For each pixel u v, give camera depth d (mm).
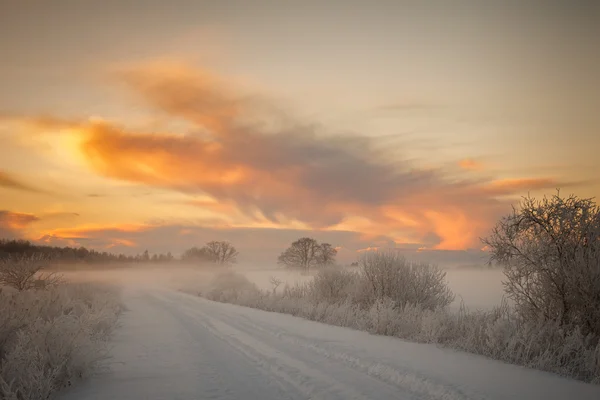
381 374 6758
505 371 6676
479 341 8359
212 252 117062
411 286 14789
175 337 11516
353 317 12859
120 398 5793
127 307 22062
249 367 7633
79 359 6656
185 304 23391
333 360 7906
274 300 19750
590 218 8320
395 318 11070
